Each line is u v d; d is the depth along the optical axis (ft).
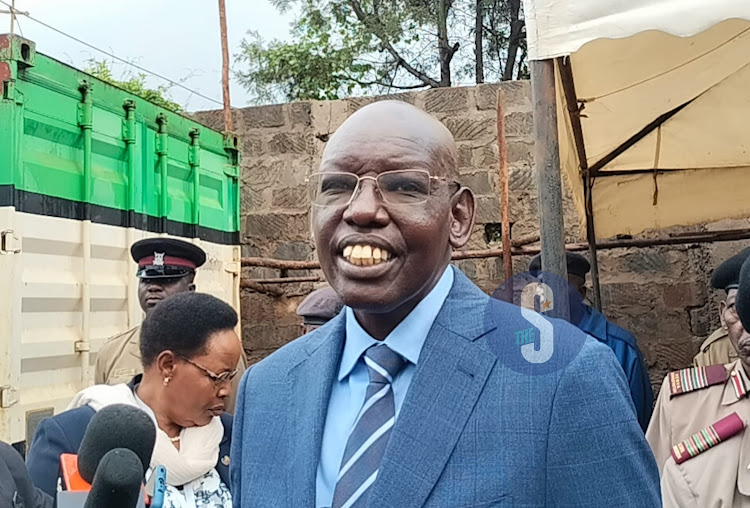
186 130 13.89
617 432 3.39
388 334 3.89
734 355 12.56
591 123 13.10
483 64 42.04
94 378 10.73
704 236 15.79
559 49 7.02
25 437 9.18
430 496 3.35
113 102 11.73
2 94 9.35
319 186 3.92
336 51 36.94
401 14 38.93
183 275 11.02
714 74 11.87
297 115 19.84
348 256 3.71
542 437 3.36
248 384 4.49
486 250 16.84
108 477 2.97
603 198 15.97
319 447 3.83
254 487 4.02
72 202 10.61
